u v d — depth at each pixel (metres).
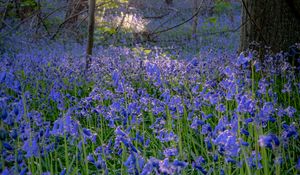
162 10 17.45
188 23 15.84
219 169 2.84
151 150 3.61
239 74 4.39
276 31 5.45
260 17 5.46
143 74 5.82
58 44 10.47
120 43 10.60
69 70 6.01
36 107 5.07
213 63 5.61
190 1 19.03
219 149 2.48
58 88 5.43
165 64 5.56
